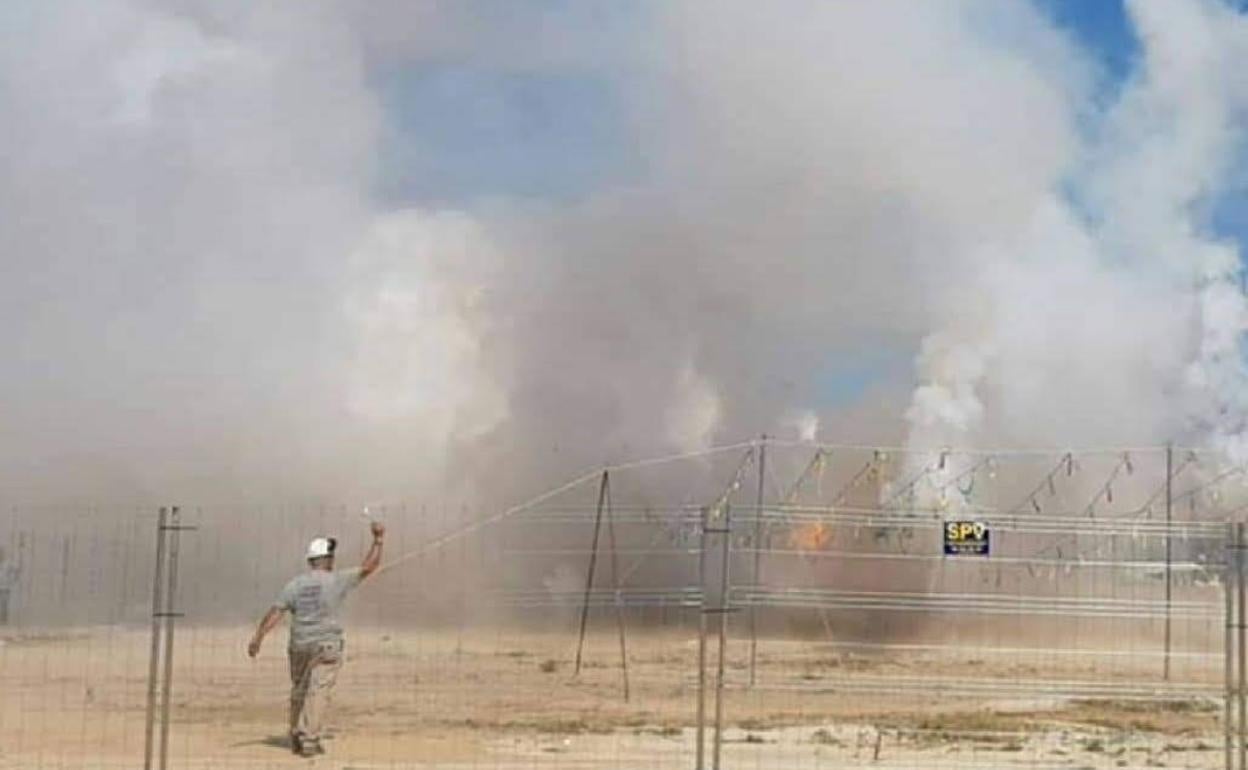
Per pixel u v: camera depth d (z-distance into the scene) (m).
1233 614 19.88
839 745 23.02
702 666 18.75
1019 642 36.78
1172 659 31.62
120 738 22.25
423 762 20.47
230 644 36.19
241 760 20.44
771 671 33.38
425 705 27.08
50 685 29.00
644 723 24.98
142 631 37.09
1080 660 34.41
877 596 36.47
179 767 19.75
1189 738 24.27
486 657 35.69
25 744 21.62
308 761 20.41
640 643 39.00
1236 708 23.75
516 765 20.34
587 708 27.03
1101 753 22.55
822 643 38.09
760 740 23.34
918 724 25.47
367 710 26.23
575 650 37.06
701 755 18.38
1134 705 28.31
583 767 20.27
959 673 32.56
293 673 21.09
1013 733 24.59
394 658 35.00
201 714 25.08
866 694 28.75
